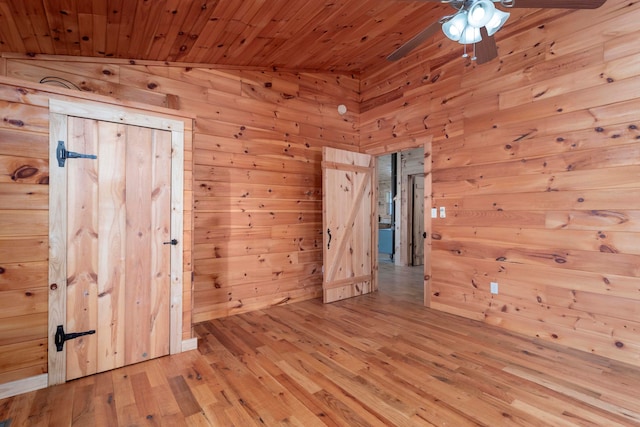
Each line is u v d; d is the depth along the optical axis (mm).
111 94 2877
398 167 6703
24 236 1959
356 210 4273
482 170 3229
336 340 2779
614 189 2414
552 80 2750
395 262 6746
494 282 3127
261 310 3635
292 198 3994
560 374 2188
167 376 2168
